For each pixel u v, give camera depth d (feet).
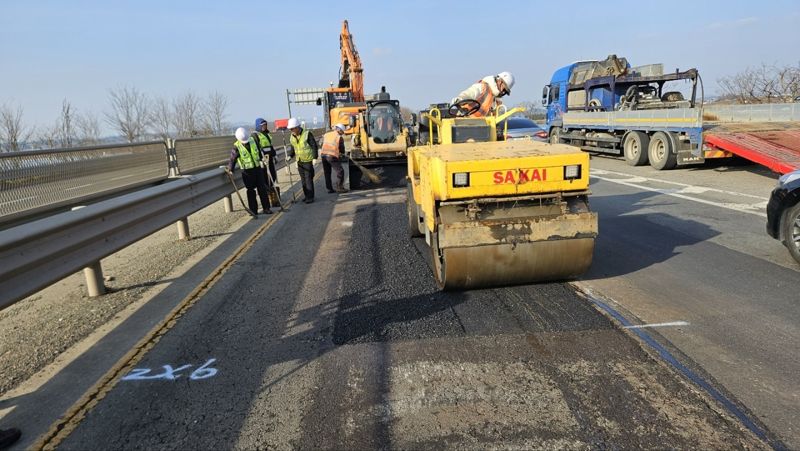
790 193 17.75
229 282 18.57
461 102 28.32
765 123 43.70
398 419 9.79
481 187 14.67
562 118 62.44
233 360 12.55
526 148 17.22
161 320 15.34
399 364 11.85
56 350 13.76
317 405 10.39
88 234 16.06
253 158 31.12
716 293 15.46
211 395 11.03
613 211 27.84
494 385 10.80
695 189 33.45
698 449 8.61
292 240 24.76
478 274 15.28
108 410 10.67
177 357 12.85
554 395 10.34
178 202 23.70
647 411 9.70
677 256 19.30
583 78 61.67
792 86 67.26
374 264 19.89
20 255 12.93
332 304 15.84
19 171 17.21
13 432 9.81
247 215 32.78
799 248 17.60
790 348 11.89
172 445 9.41
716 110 52.75
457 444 8.98
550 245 15.05
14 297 12.65
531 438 9.06
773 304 14.46
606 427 9.28
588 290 15.99
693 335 12.71
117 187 23.32
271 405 10.51
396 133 40.32
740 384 10.47
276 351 12.89
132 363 12.62
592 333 12.99
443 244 14.65
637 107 53.72
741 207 27.20
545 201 15.31
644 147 45.88
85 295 18.29
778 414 9.45
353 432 9.47
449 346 12.62
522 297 15.61
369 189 40.60
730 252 19.54
